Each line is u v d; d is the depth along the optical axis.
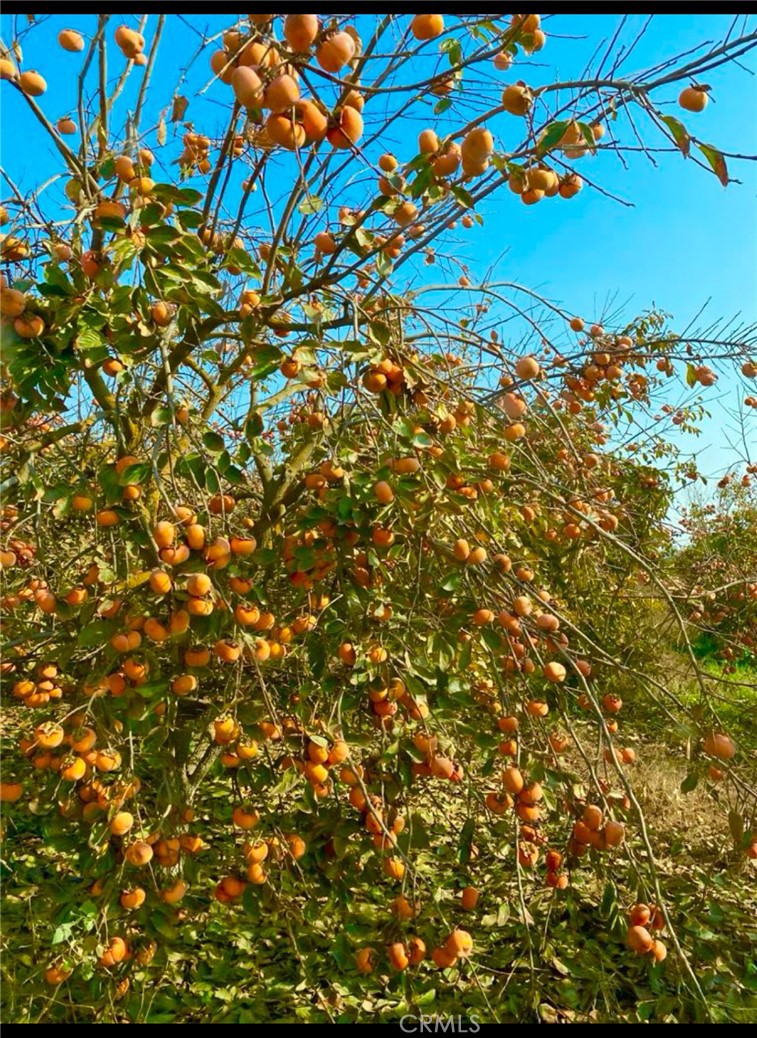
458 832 3.14
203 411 2.30
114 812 1.83
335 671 2.39
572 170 1.64
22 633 2.28
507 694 2.22
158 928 1.85
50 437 2.09
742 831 2.04
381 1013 2.34
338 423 2.20
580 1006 2.39
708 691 2.33
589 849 2.45
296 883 2.29
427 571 2.37
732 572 4.82
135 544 1.90
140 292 1.64
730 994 2.42
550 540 3.21
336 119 1.60
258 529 2.37
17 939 2.40
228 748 1.96
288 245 2.52
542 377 2.62
